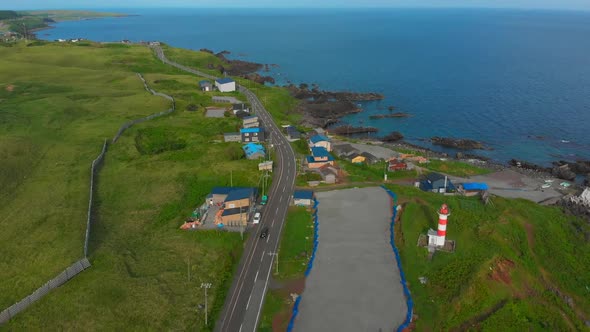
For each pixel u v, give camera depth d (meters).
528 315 51.03
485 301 51.47
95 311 47.09
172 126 117.12
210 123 121.44
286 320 47.75
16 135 99.38
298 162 95.38
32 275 53.06
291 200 76.88
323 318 48.09
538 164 110.81
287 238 64.44
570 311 53.59
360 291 52.84
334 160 96.12
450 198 79.81
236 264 57.94
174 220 68.38
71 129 109.19
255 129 111.38
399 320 48.06
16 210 68.88
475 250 60.47
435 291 52.81
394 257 60.03
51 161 89.00
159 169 88.19
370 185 84.81
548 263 62.41
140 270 54.84
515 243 64.62
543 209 77.69
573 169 105.69
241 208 69.62
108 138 103.31
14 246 59.06
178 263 56.75
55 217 66.75
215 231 64.31
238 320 47.31
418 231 66.00
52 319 45.94
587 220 77.25
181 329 45.19
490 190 89.44
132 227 65.88
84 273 53.53
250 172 86.94
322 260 59.12
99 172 85.75
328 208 74.25
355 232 66.44
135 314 46.88
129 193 77.56
